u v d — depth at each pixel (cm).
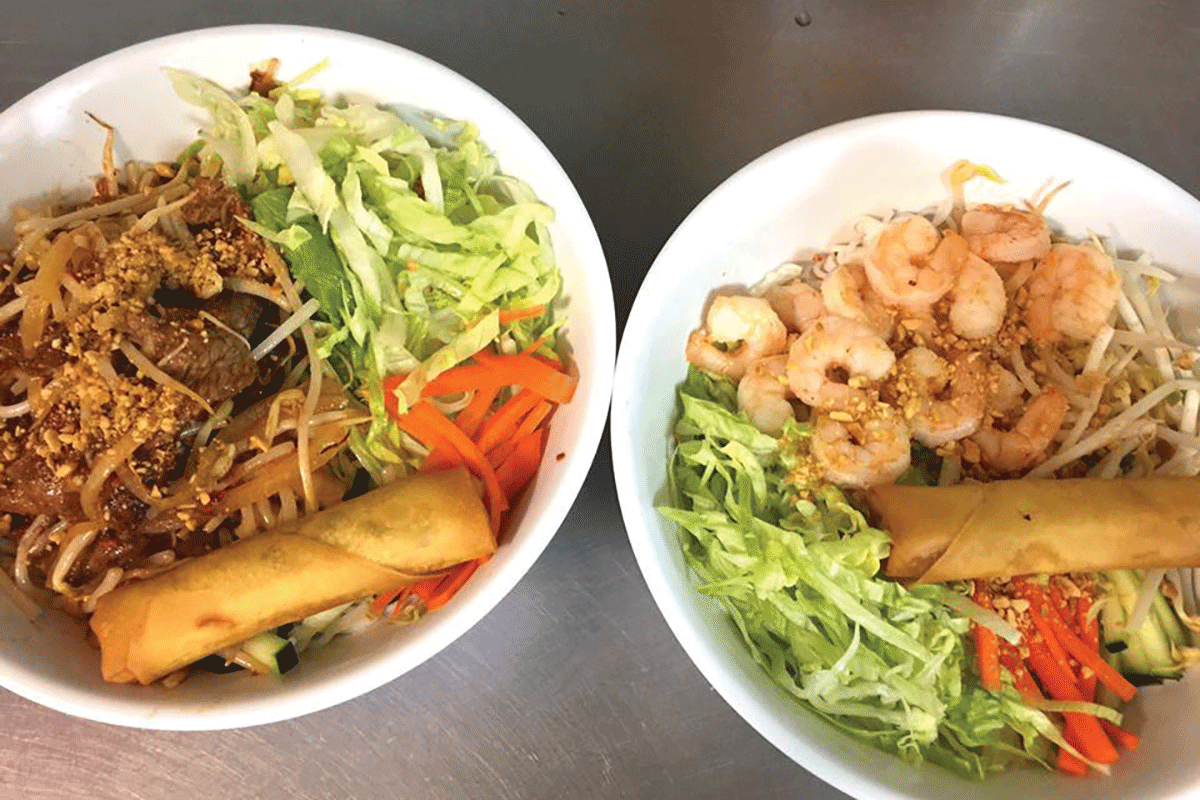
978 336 33
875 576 31
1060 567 30
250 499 30
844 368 32
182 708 26
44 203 32
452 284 32
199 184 31
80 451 28
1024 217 34
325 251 31
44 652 27
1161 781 28
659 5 41
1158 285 34
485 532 29
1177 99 41
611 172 38
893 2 42
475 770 32
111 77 31
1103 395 34
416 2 41
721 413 32
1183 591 32
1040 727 30
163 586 27
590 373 30
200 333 29
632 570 34
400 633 28
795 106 40
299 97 33
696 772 32
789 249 35
